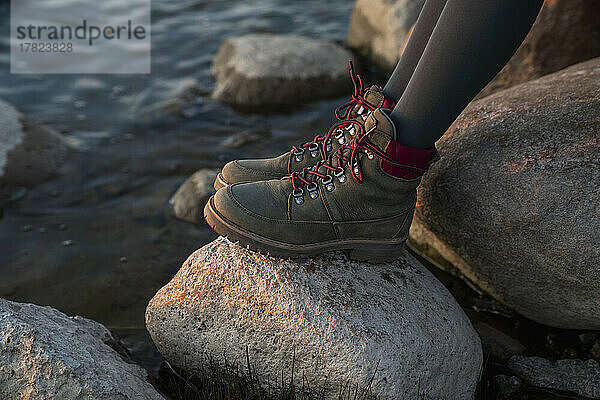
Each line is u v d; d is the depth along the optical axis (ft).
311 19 18.38
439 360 6.63
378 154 6.12
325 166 6.57
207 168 11.98
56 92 14.35
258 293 6.56
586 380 7.26
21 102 13.87
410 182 6.33
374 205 6.46
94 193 11.30
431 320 6.79
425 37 6.28
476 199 7.39
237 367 6.87
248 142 12.88
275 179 6.94
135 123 13.42
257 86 14.43
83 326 7.31
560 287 7.33
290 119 13.89
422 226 8.87
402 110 5.97
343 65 15.35
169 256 9.86
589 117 7.11
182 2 18.99
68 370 5.88
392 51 15.57
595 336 7.86
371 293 6.67
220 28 17.51
